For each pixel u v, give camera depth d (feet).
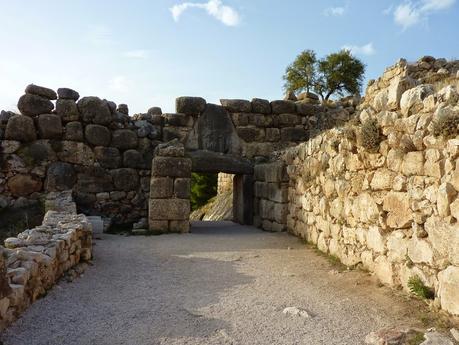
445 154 15.92
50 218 29.07
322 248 29.78
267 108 55.83
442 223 15.88
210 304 18.16
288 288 20.65
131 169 48.26
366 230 22.66
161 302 18.45
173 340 14.38
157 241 34.58
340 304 17.89
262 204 45.75
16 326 14.73
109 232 40.40
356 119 24.47
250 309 17.47
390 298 18.07
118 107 49.85
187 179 40.27
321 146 30.78
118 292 19.94
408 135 18.54
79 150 46.37
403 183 18.88
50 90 46.44
